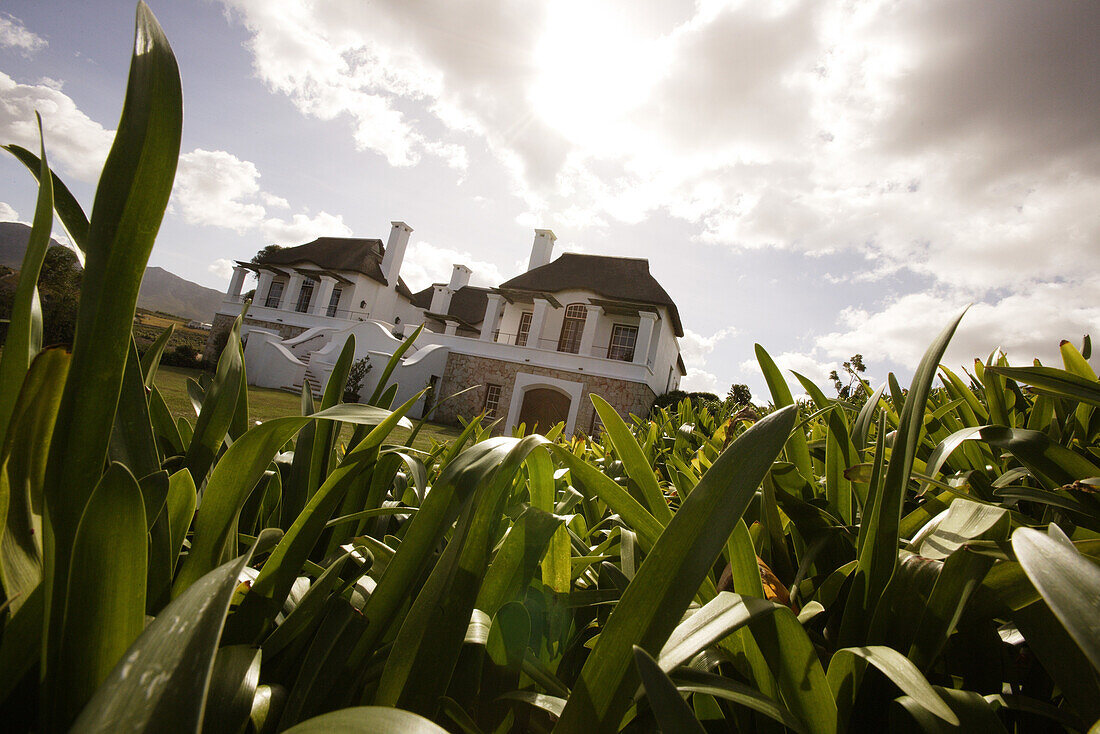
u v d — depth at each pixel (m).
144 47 0.35
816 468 1.16
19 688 0.32
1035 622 0.40
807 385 0.83
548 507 0.67
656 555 0.35
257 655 0.37
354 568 0.66
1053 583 0.26
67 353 0.33
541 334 23.12
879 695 0.43
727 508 0.35
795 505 0.68
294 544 0.49
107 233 0.34
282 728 0.38
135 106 0.34
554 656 0.57
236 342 0.64
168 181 0.34
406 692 0.38
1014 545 0.30
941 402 1.67
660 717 0.25
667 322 23.41
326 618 0.44
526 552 0.52
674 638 0.38
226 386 0.59
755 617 0.37
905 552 0.51
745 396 20.17
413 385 20.09
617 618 0.34
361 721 0.24
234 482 0.47
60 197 0.52
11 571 0.33
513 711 0.48
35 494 0.35
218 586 0.25
